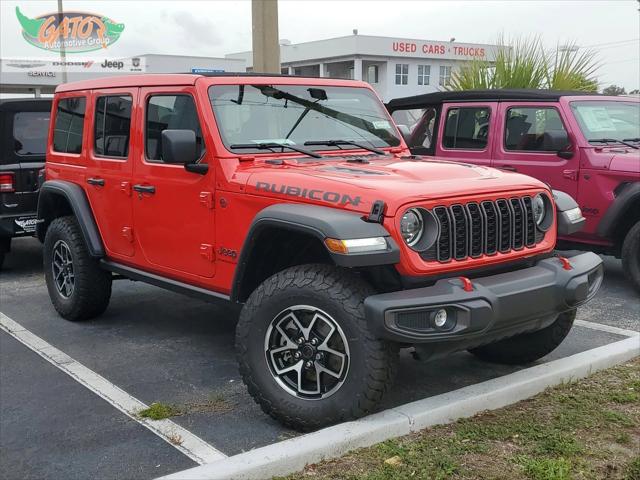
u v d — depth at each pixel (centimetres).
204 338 543
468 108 776
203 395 425
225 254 420
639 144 700
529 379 403
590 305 629
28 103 772
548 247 406
